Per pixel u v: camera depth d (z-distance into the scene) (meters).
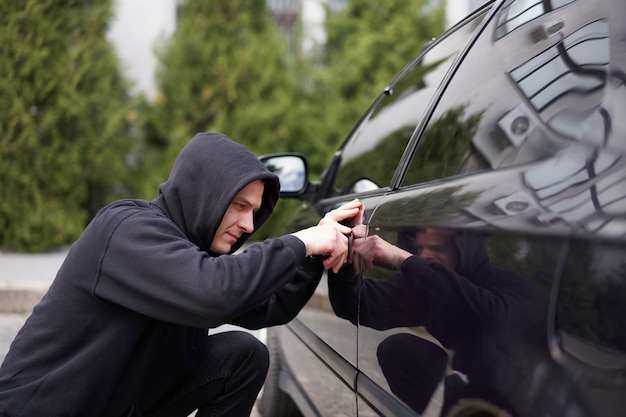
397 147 1.91
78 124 8.25
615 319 0.78
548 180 1.01
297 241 1.60
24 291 5.53
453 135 1.52
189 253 1.50
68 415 1.55
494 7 1.69
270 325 1.89
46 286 5.59
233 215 1.66
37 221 8.04
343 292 1.73
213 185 1.60
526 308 0.93
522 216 0.99
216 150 1.62
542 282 0.90
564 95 1.13
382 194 1.77
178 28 9.02
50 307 1.58
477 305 1.05
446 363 1.14
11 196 8.03
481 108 1.44
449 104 1.64
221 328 4.81
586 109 1.05
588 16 1.19
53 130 8.06
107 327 1.55
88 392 1.56
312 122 9.05
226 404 1.96
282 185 2.71
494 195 1.12
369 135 2.30
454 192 1.28
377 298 1.47
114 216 1.56
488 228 1.05
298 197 2.73
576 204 0.90
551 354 0.88
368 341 1.52
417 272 1.27
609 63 1.05
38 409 1.54
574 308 0.84
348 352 1.68
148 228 1.52
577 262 0.85
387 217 1.51
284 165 2.73
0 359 3.96
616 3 1.12
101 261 1.53
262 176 1.61
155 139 9.34
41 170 8.05
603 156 0.93
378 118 2.29
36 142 7.97
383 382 1.43
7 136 7.90
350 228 1.75
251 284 1.49
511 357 0.95
